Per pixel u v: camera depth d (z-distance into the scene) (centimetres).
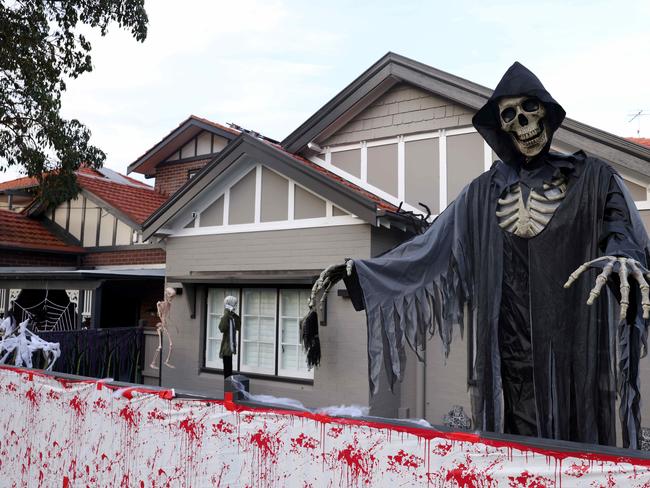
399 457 277
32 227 1552
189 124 1534
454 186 901
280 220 949
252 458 332
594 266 247
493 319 314
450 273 340
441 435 265
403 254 348
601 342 286
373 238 855
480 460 253
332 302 879
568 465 230
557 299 293
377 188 977
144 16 1311
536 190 309
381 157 980
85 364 982
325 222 895
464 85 867
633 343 269
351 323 859
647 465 212
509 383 311
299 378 924
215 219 1034
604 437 279
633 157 715
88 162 1374
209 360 1041
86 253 1504
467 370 781
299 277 873
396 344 329
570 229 295
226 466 343
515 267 313
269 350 975
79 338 977
